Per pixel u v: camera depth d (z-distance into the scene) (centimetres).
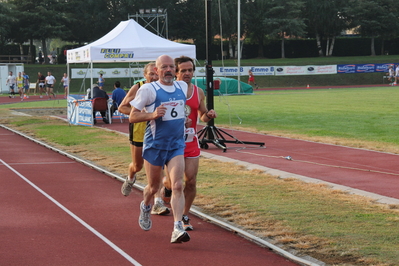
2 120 1955
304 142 1257
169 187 629
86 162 1006
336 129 1500
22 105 2847
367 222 558
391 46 6994
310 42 6794
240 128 1566
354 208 620
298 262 448
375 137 1315
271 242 498
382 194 703
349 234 515
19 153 1161
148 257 473
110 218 614
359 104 2441
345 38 6838
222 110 2231
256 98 3083
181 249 496
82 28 6194
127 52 1669
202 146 1177
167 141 505
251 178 816
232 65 5428
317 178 819
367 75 5291
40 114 2245
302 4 6338
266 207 629
